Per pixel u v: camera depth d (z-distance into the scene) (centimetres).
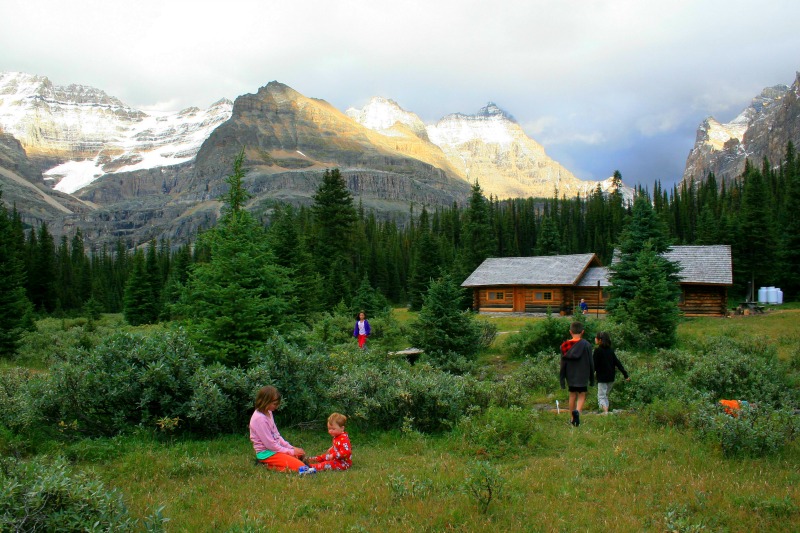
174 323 1633
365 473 750
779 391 1299
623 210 12375
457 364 1998
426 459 846
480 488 611
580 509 592
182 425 967
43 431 896
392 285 8781
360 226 10600
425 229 6938
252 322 1449
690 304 4309
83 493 463
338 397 1061
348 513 591
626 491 652
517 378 1627
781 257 5906
